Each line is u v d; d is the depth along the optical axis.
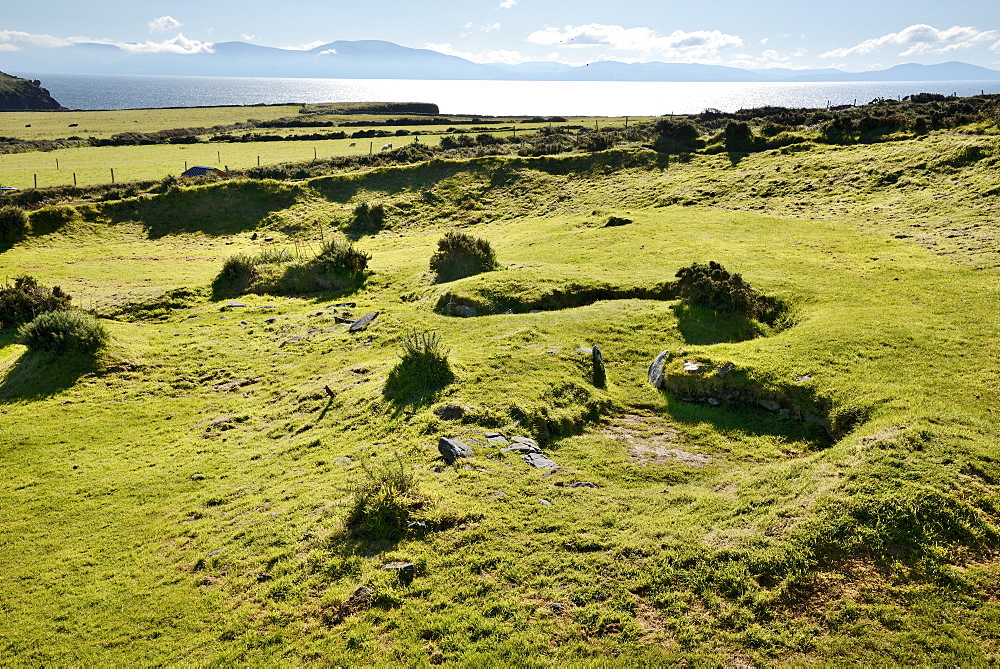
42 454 19.16
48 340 26.17
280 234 59.56
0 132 138.38
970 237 33.94
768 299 27.03
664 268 33.00
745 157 64.62
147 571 12.33
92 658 9.75
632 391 19.59
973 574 9.37
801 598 9.19
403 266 41.00
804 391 17.44
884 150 54.75
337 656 8.71
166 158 89.38
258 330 30.53
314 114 188.75
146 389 24.20
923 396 16.19
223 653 9.19
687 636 8.56
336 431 17.92
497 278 31.73
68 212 57.50
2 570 12.98
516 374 19.22
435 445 15.07
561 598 9.45
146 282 41.66
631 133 81.62
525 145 87.12
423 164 74.38
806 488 11.92
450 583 9.93
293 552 11.62
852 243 35.88
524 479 13.36
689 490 12.98
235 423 20.59
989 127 52.12
